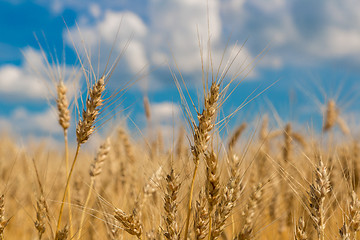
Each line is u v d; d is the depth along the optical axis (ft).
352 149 3.47
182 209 2.91
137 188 3.53
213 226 2.66
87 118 2.85
